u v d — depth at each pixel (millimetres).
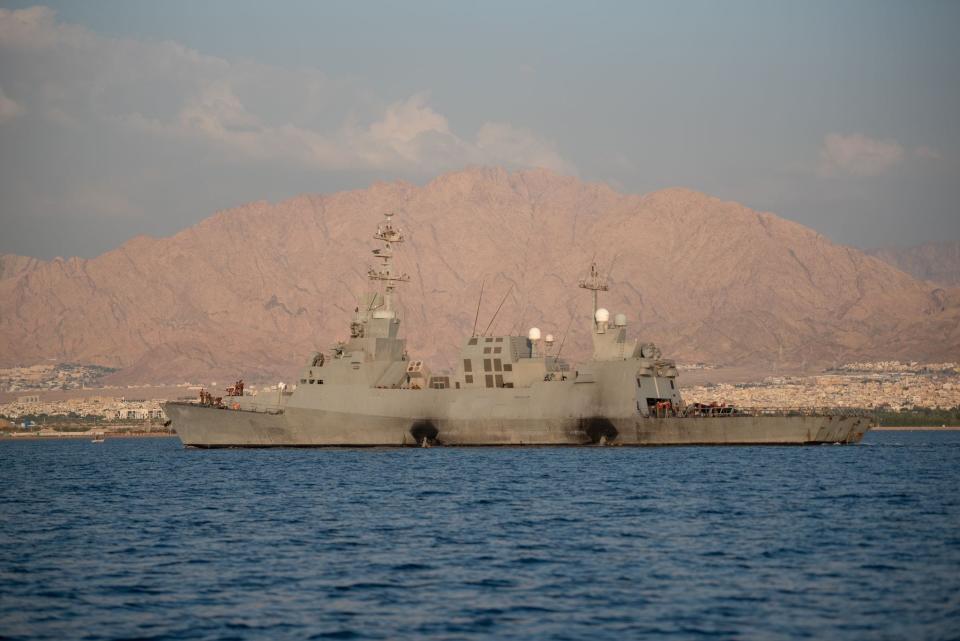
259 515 123188
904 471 167000
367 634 71125
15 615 76438
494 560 92938
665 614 74938
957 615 74312
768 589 81625
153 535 109250
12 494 153250
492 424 199000
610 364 198000
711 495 134875
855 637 69562
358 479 160250
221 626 73312
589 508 124250
